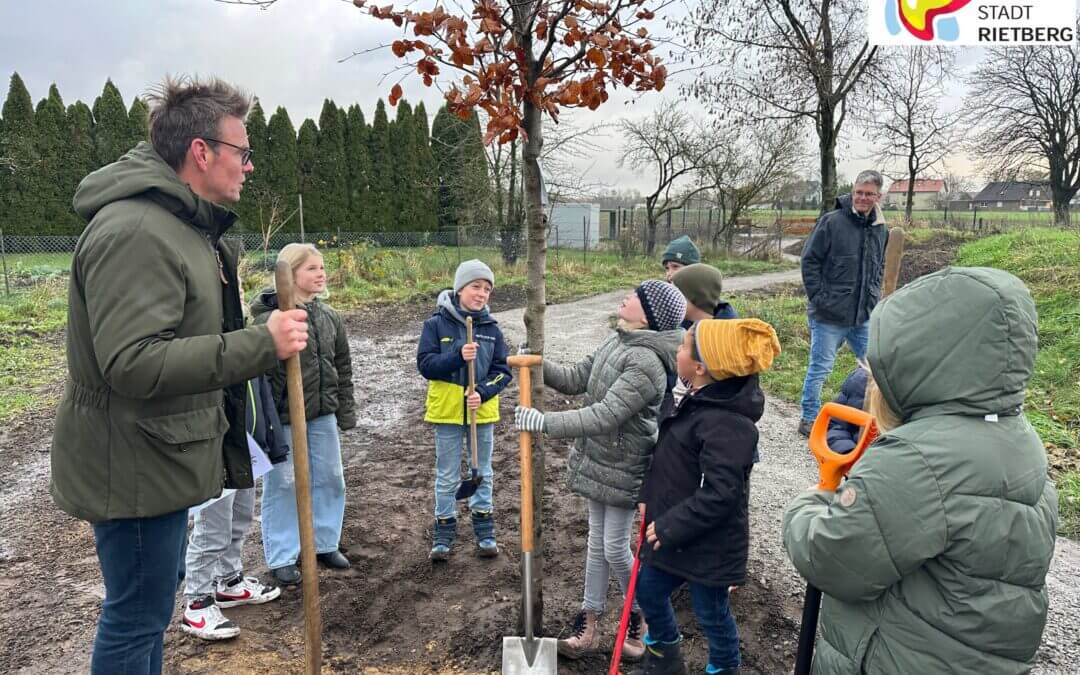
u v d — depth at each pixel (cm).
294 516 358
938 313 157
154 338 184
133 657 208
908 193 3139
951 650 155
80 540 420
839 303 548
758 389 240
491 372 382
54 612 337
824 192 1054
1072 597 343
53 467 202
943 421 157
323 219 2933
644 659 270
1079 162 2911
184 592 340
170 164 208
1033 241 1359
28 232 2542
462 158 2297
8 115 2500
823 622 183
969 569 152
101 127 2656
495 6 249
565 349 1048
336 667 290
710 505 227
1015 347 153
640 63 269
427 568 376
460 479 380
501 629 317
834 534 162
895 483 154
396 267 1762
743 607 333
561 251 2520
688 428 242
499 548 400
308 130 2866
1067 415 590
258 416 319
